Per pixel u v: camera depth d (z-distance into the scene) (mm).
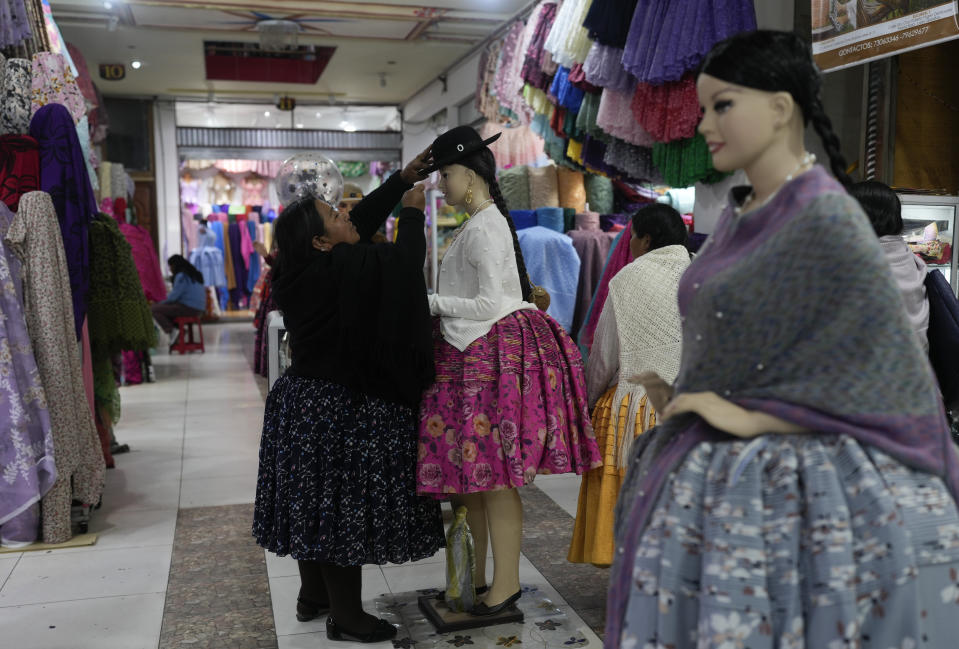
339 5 7859
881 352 1070
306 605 2527
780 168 1183
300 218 2287
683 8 3365
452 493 2387
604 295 3139
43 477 3176
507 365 2293
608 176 4727
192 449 4859
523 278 2559
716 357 1182
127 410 6047
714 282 1165
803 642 1090
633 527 1248
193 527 3443
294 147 13008
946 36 2734
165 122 12594
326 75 11047
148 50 9531
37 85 3707
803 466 1119
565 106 4480
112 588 2791
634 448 1409
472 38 9062
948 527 1120
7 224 3244
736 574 1101
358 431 2271
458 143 2375
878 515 1084
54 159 3441
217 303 13828
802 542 1104
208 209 14289
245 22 8391
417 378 2279
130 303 4438
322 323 2291
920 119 3598
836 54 3098
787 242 1100
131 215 8898
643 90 3711
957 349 2180
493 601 2486
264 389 7000
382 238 3391
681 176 3764
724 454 1164
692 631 1159
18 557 3096
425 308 2260
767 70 1132
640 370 2361
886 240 2172
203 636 2420
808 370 1107
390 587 2795
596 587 2740
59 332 3268
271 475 2391
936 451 1118
